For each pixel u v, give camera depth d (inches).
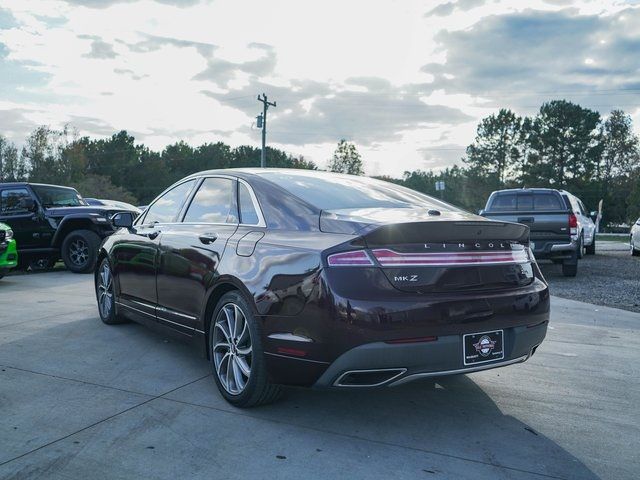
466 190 2844.5
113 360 175.5
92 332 213.0
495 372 170.2
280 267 123.3
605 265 531.2
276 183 148.3
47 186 450.6
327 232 122.8
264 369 126.7
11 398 141.2
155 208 197.9
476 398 146.4
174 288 165.9
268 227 137.6
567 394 150.5
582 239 584.7
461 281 120.5
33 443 115.3
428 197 165.8
